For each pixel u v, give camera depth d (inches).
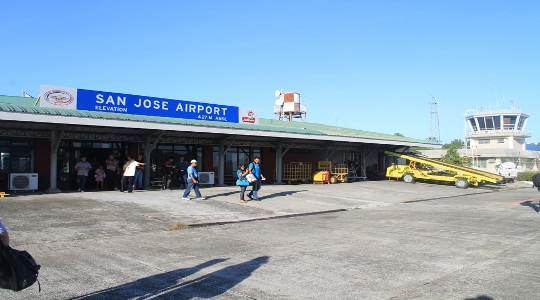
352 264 298.0
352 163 1301.7
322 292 235.1
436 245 366.9
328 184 1119.6
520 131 2358.5
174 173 909.2
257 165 701.3
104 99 733.9
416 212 624.1
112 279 257.9
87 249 342.0
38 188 759.1
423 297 225.8
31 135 714.2
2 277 167.9
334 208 671.1
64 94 685.3
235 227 473.4
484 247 358.3
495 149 2250.2
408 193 944.3
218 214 556.7
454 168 1184.8
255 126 928.9
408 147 1510.8
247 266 292.0
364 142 1192.8
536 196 898.1
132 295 228.7
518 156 2273.6
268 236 414.6
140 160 815.1
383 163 1483.8
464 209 658.2
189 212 555.5
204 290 238.4
